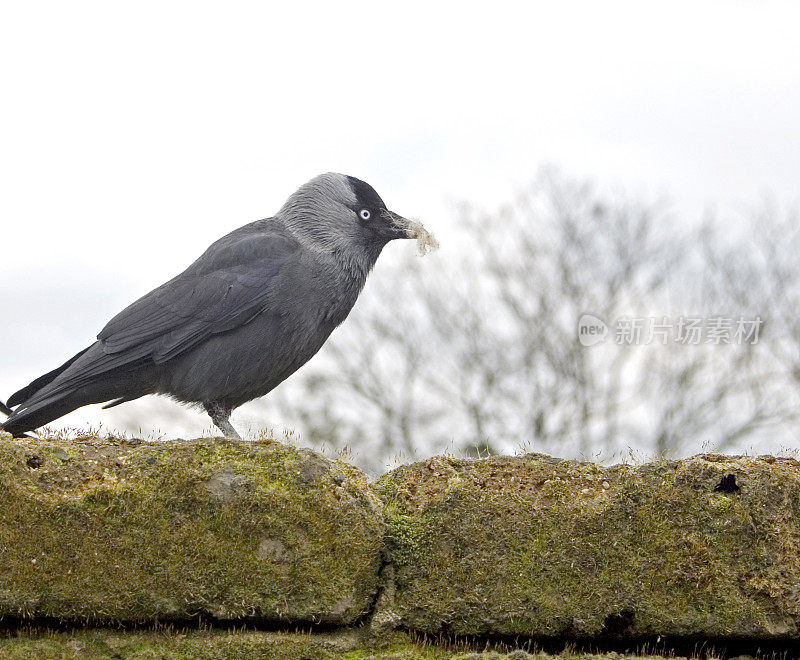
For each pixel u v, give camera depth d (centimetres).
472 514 868
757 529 852
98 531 833
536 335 3128
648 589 854
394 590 866
